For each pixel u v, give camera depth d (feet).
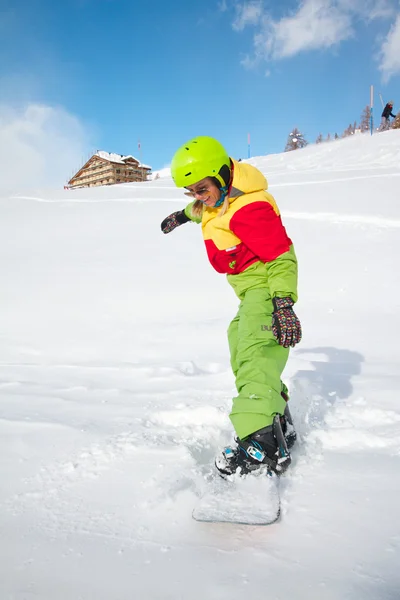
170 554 4.04
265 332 5.83
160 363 10.99
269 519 4.35
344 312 14.88
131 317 15.70
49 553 4.11
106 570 3.85
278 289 5.49
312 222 27.32
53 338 13.82
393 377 9.04
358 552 3.91
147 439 6.47
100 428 7.00
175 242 26.66
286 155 64.90
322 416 7.22
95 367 10.78
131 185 56.44
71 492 5.21
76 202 44.50
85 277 20.92
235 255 6.22
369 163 49.88
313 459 5.82
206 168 5.77
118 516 4.70
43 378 10.07
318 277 18.78
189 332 13.69
